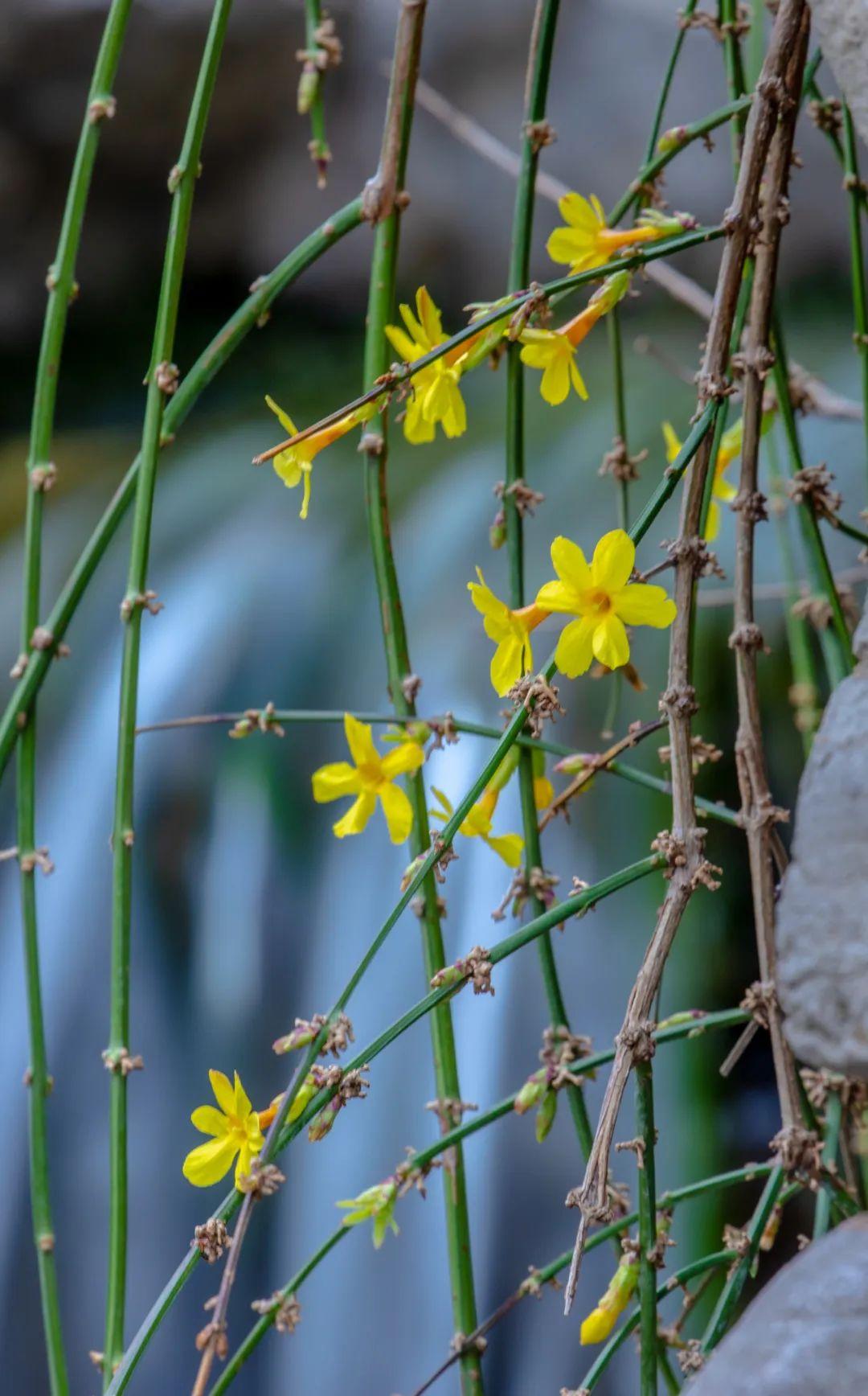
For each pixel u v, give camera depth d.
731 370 1.47
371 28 4.93
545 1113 1.46
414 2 1.46
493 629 1.42
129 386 5.16
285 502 4.14
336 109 5.05
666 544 1.42
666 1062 2.86
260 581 3.80
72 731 3.62
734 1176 1.47
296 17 4.80
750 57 1.54
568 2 4.84
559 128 4.92
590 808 2.97
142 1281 3.19
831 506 1.49
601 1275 2.94
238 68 4.88
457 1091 1.48
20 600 3.96
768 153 1.46
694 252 4.75
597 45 4.82
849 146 1.51
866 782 1.36
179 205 1.47
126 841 1.48
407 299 5.20
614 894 2.94
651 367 4.39
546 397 1.44
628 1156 2.83
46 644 1.49
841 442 3.49
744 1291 2.70
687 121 4.73
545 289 1.43
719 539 3.04
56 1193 3.25
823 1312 1.35
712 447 1.43
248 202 5.19
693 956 2.87
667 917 1.41
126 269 5.26
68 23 4.64
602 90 4.84
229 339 1.47
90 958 3.37
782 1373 1.34
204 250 5.26
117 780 1.48
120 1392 1.41
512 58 4.91
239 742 3.50
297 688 3.57
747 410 1.44
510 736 1.41
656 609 1.41
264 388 4.98
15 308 5.18
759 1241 1.44
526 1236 2.97
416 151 5.05
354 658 3.57
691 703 1.41
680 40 1.50
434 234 5.11
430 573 3.65
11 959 3.39
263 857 3.39
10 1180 3.24
